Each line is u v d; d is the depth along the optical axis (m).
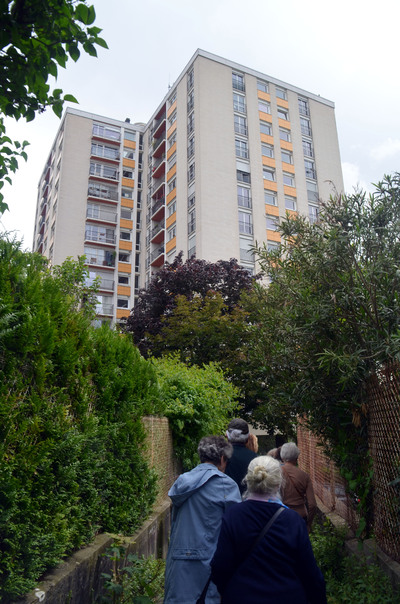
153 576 4.92
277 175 42.22
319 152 45.69
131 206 51.53
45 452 3.72
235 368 19.16
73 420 4.54
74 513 4.38
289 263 6.74
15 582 3.19
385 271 5.26
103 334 6.01
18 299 3.89
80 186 49.59
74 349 4.64
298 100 46.81
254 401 20.86
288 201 42.09
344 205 5.82
